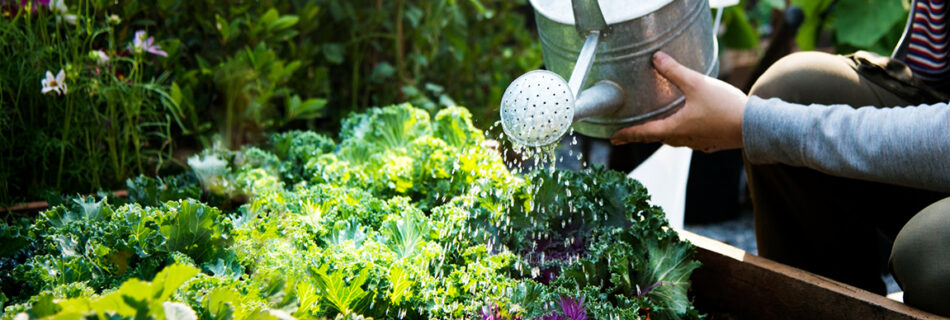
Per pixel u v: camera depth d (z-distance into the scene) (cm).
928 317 118
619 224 151
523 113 112
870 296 128
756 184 166
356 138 194
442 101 264
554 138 114
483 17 302
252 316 99
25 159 184
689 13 132
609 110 135
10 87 177
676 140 143
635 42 129
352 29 257
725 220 306
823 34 393
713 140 138
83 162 188
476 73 301
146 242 123
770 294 144
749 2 445
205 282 108
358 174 171
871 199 152
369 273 120
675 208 192
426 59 270
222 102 216
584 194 153
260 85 218
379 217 151
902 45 159
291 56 243
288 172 185
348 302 119
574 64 134
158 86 192
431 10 271
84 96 184
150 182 162
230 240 128
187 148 215
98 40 199
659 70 132
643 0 129
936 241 117
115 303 84
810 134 125
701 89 132
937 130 114
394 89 271
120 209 132
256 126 221
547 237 152
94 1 186
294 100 222
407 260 130
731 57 388
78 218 140
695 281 159
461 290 130
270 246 130
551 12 133
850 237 163
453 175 165
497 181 156
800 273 141
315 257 122
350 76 271
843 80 151
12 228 133
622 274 134
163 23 220
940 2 144
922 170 117
